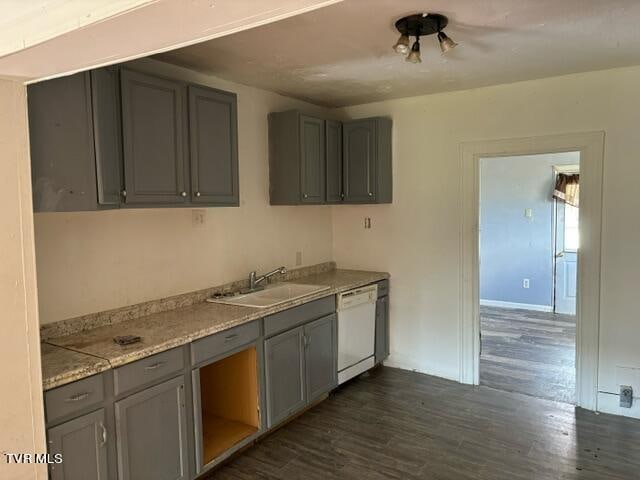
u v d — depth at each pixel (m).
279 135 3.88
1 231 1.78
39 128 2.00
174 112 2.68
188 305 3.21
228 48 2.80
